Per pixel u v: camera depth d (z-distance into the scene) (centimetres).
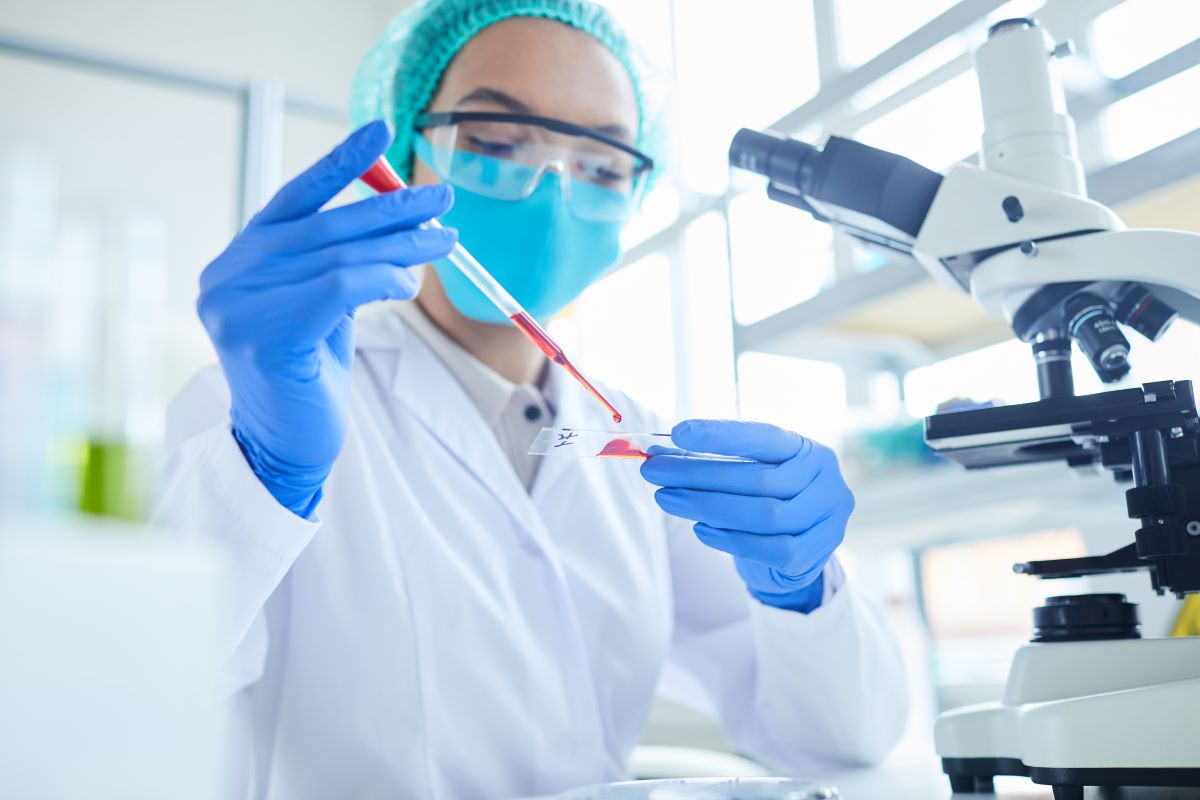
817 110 196
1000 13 159
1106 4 166
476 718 122
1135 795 81
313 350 87
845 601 120
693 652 160
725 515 101
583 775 128
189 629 35
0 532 31
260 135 208
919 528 184
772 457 102
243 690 123
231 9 421
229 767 120
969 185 101
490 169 140
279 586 125
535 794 124
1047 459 109
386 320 154
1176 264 92
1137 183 144
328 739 118
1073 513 168
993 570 218
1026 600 212
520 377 156
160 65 199
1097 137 170
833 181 107
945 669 213
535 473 150
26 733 30
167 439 122
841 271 219
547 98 144
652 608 144
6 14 378
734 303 228
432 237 90
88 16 392
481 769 121
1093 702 76
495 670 125
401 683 120
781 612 121
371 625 121
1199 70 155
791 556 101
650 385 293
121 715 33
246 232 90
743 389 222
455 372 150
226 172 397
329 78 438
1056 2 163
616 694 139
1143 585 139
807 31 257
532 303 150
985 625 218
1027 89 102
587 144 146
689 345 276
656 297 296
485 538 135
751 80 279
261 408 87
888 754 133
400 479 133
